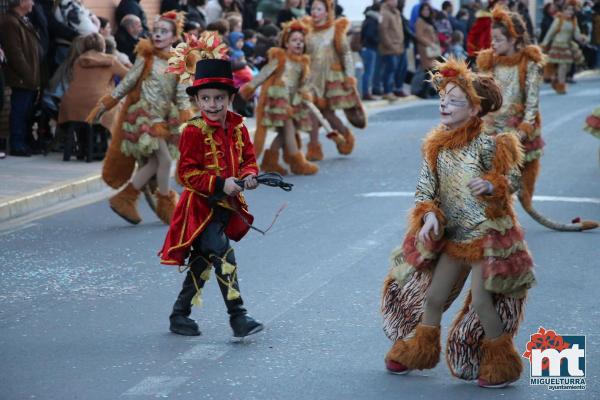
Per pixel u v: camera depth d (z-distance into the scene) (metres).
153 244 12.88
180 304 9.16
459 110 7.51
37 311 9.91
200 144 8.76
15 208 14.98
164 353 8.60
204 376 8.03
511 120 12.52
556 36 33.75
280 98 17.78
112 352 8.64
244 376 8.03
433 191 7.62
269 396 7.59
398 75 31.91
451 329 7.81
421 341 7.79
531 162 12.80
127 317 9.70
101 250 12.55
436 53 32.06
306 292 10.48
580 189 16.27
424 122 26.17
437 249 7.57
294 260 11.84
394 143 22.25
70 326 9.41
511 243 7.41
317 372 8.10
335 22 19.45
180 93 13.57
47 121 20.17
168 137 13.66
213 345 8.82
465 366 7.79
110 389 7.74
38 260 12.05
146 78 13.49
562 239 12.88
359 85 30.58
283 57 17.78
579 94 33.94
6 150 19.77
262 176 8.54
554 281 10.86
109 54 19.75
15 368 8.23
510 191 7.46
